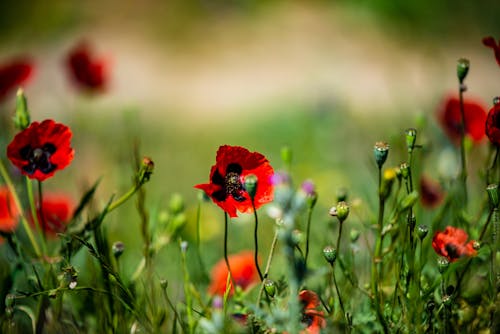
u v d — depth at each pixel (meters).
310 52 16.58
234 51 17.09
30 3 18.50
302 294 2.35
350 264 2.78
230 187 2.36
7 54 15.94
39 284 2.55
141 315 2.47
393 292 2.55
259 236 4.36
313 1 19.36
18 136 2.56
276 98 12.85
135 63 16.28
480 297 2.54
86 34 17.88
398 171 2.47
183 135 10.34
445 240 2.41
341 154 7.10
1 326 2.53
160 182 6.62
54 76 10.96
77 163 6.41
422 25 16.22
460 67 2.68
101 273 2.65
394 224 2.45
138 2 19.55
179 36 17.81
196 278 3.09
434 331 2.37
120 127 6.71
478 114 3.31
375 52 15.95
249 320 2.30
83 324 2.71
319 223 3.87
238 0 19.34
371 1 17.55
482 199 3.03
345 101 8.26
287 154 3.08
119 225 3.80
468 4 16.53
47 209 3.54
